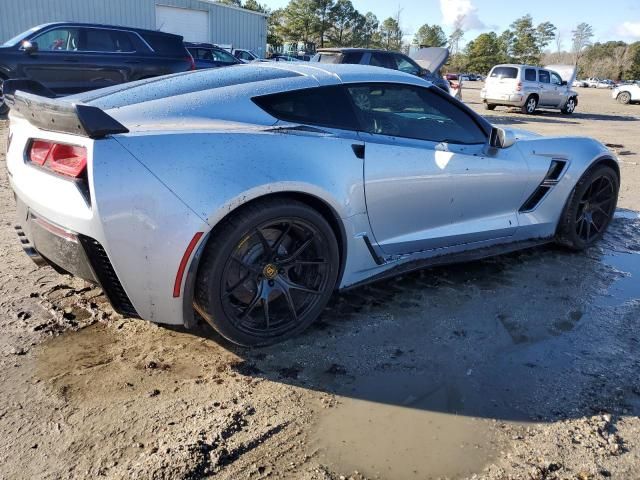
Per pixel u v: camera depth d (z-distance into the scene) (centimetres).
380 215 294
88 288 319
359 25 8144
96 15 2319
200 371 246
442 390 239
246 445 200
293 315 268
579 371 258
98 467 187
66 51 1013
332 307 314
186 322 240
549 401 234
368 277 305
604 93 4934
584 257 418
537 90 1912
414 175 302
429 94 328
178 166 225
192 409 219
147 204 218
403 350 271
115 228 216
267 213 241
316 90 286
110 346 262
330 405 226
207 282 233
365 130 296
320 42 7919
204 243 228
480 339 285
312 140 266
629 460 200
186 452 194
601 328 302
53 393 225
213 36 2756
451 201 327
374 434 210
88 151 215
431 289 345
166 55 1119
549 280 369
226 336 249
